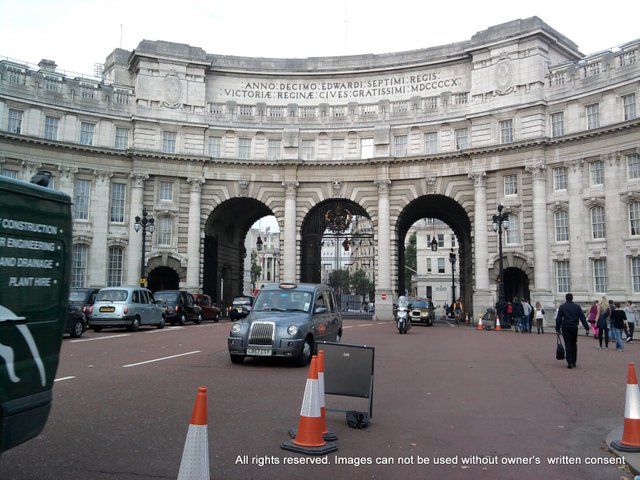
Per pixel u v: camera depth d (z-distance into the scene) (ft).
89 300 101.04
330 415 35.73
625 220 135.44
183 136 171.22
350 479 23.77
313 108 178.60
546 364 62.44
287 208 173.99
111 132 165.07
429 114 169.27
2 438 20.48
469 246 179.01
